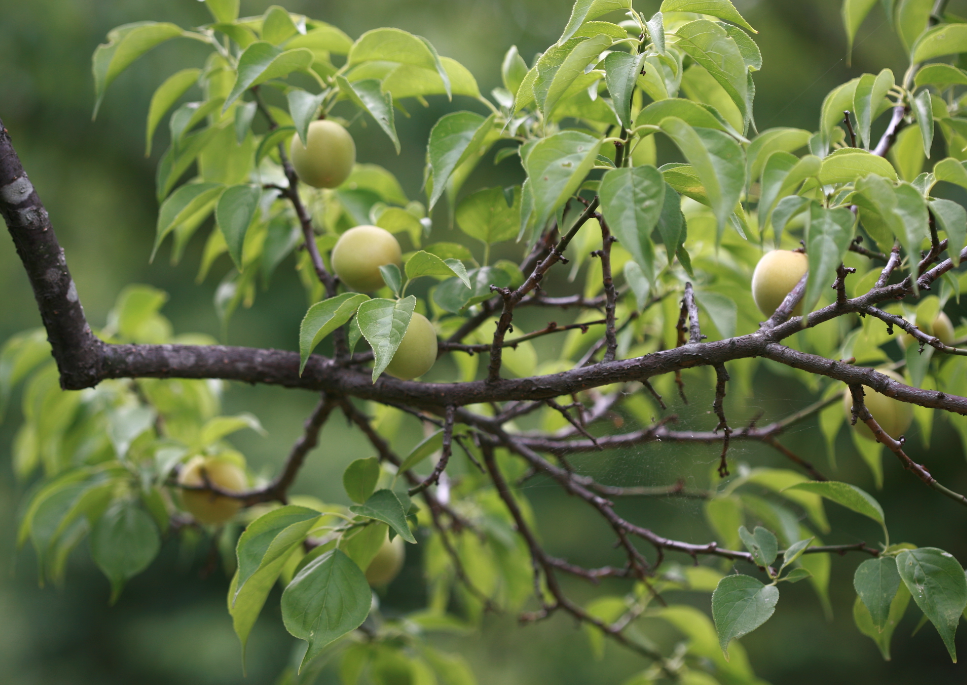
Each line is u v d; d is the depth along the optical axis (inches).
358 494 79.6
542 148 76.6
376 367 77.6
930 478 78.4
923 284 77.6
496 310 83.0
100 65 82.4
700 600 140.6
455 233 135.0
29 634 146.6
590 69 78.0
